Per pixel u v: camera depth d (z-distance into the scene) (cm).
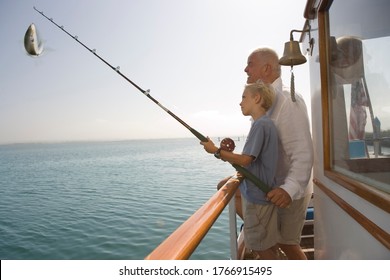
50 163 11412
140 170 7288
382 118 118
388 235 104
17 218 2788
